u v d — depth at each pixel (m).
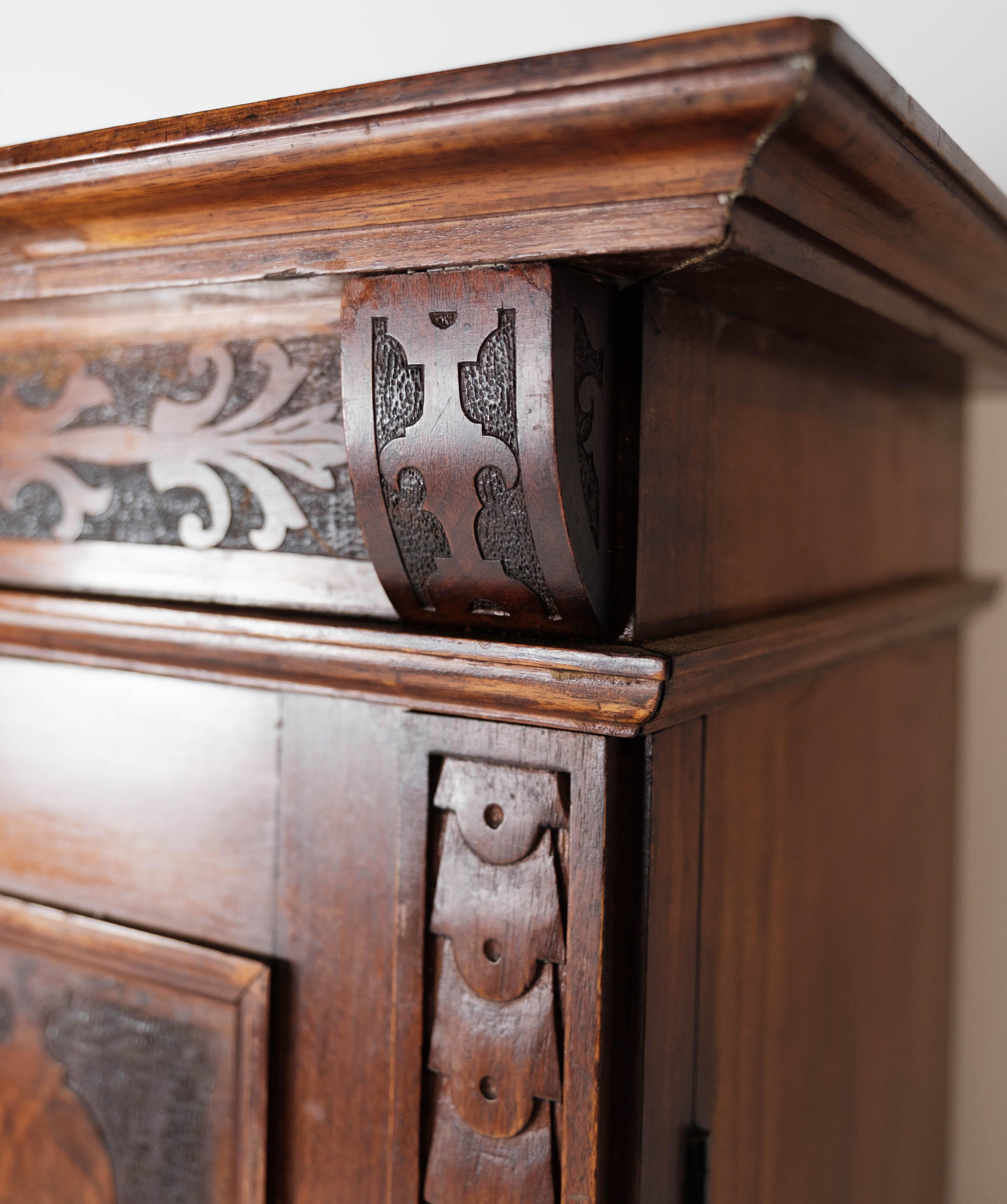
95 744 0.69
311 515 0.59
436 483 0.48
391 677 0.53
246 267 0.51
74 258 0.56
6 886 0.75
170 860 0.66
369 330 0.48
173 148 0.46
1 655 0.74
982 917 1.11
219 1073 0.63
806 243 0.45
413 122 0.41
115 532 0.67
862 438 0.80
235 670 0.60
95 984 0.69
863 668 0.81
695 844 0.54
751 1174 0.64
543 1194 0.50
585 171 0.40
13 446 0.71
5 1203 0.75
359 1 1.03
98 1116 0.69
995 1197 1.11
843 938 0.78
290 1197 0.62
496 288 0.45
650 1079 0.51
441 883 0.53
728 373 0.58
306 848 0.60
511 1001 0.51
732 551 0.60
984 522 1.09
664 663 0.45
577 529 0.46
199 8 1.09
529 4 0.98
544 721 0.49
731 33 0.34
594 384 0.47
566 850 0.50
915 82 0.92
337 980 0.59
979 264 0.59
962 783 1.11
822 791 0.73
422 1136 0.54
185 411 0.63
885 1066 0.89
